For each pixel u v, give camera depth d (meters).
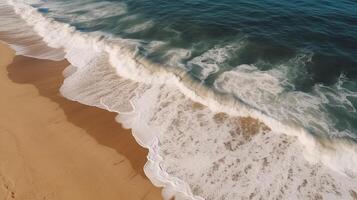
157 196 10.85
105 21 22.86
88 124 14.06
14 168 11.87
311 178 11.16
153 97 15.37
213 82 15.66
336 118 13.38
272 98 14.59
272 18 21.14
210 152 12.34
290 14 21.53
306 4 23.05
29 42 21.27
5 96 15.91
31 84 16.84
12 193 10.89
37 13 25.20
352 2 23.25
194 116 14.05
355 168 11.40
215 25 20.62
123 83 16.56
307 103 14.23
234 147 12.49
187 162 12.00
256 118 13.57
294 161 11.77
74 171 11.79
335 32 19.30
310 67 16.52
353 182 10.96
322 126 12.99
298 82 15.55
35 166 11.98
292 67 16.58
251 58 17.42
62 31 22.03
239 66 16.81
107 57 18.75
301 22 20.52
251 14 21.84
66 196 10.86
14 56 19.52
